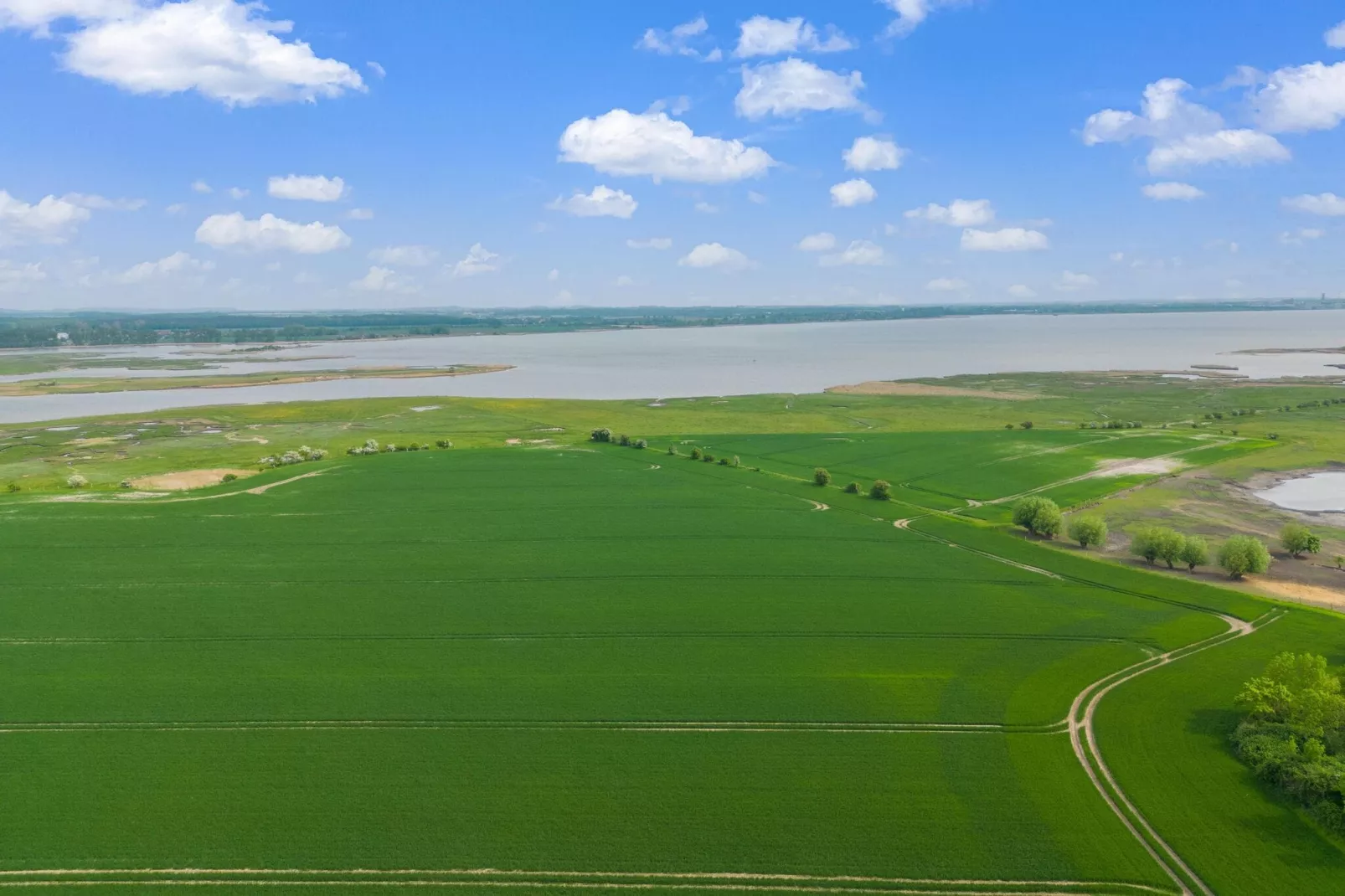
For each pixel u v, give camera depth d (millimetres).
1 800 38281
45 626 57469
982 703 47688
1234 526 85438
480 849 35406
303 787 39531
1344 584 68812
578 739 43969
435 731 44594
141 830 36375
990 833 36531
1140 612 61031
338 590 64688
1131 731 44531
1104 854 35219
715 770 41188
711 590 65125
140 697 47906
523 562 71375
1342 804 37000
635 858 34938
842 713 46625
